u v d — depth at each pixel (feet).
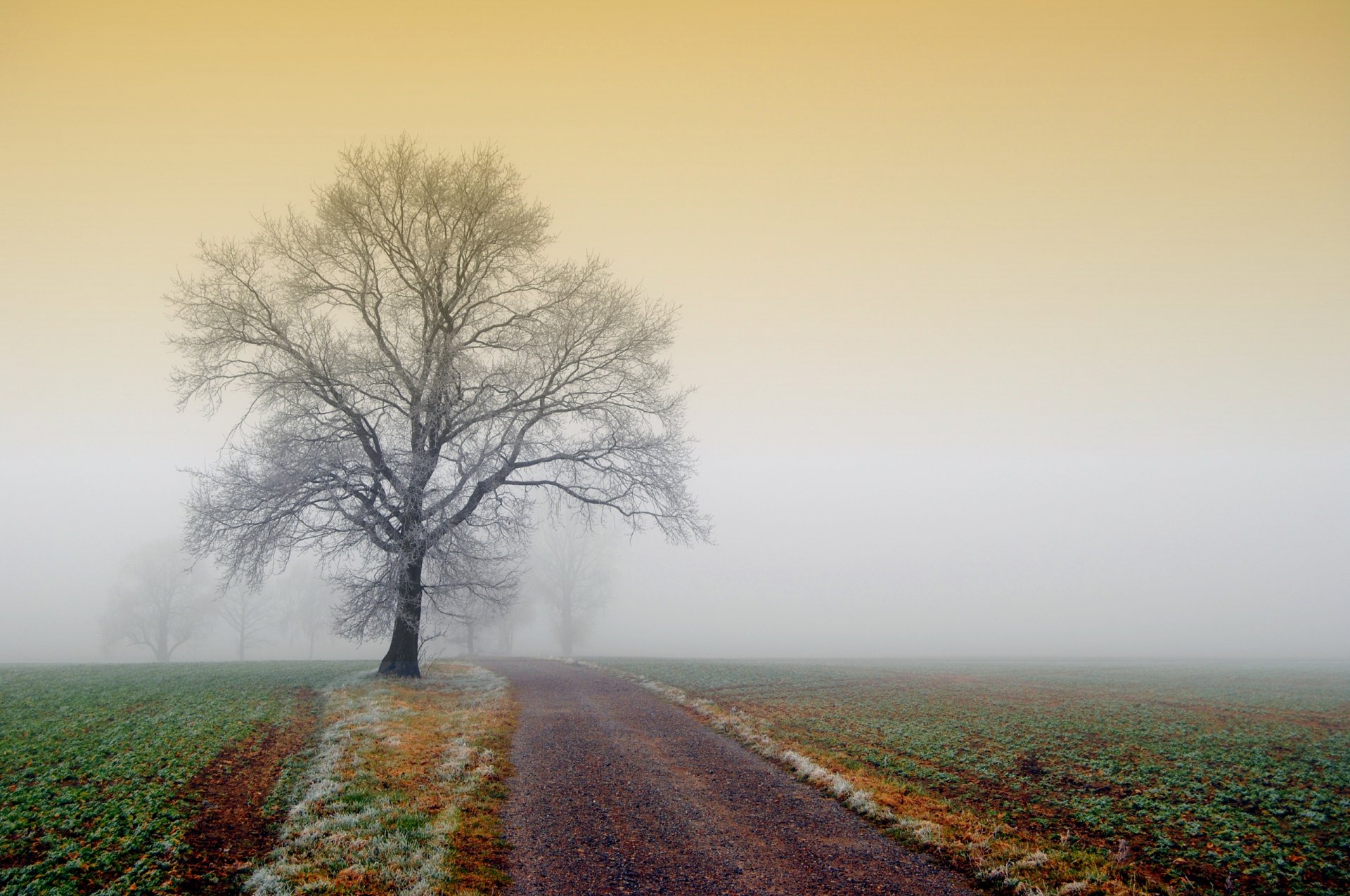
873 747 49.24
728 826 34.14
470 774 40.65
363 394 75.51
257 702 59.16
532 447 84.07
